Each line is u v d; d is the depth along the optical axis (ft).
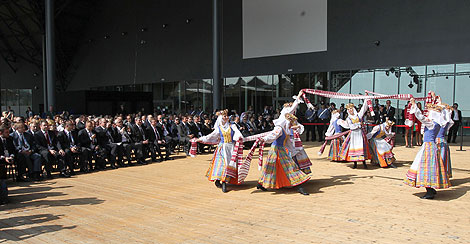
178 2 78.48
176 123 39.22
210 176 21.47
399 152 37.55
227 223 15.11
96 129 29.91
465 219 15.28
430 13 52.26
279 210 16.94
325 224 14.79
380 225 14.58
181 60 78.28
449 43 50.88
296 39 63.87
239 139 21.17
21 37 90.33
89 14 92.38
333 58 60.39
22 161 24.77
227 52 72.13
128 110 62.75
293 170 19.97
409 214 16.05
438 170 17.97
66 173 26.35
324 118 50.44
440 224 14.65
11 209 17.69
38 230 14.53
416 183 18.47
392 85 55.52
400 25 54.65
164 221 15.51
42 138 26.08
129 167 30.40
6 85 97.04
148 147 33.76
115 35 89.35
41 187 22.82
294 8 63.98
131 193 20.84
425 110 19.74
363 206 17.40
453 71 50.75
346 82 59.31
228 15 71.87
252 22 68.80
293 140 21.95
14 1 79.30
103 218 16.07
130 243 12.93
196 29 75.87
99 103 58.70
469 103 49.75
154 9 82.33
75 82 98.58
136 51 85.81
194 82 76.43
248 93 69.67
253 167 29.73
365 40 57.52
